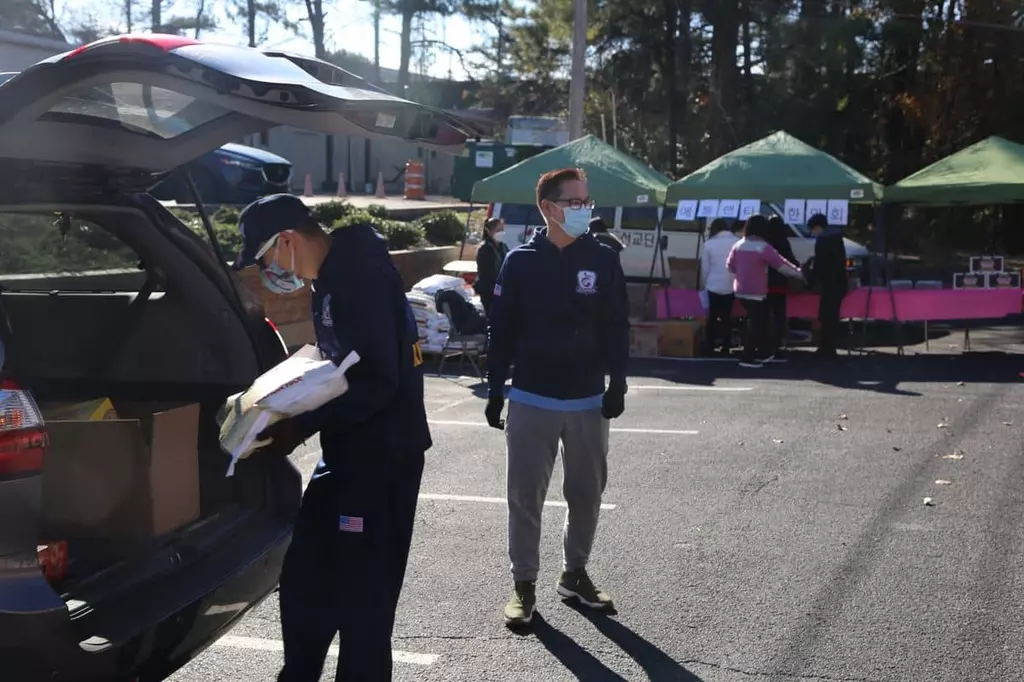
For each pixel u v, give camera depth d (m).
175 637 3.24
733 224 14.07
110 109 3.41
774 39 27.55
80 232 5.91
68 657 2.90
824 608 5.00
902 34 26.78
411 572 5.54
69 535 3.68
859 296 14.08
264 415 3.04
